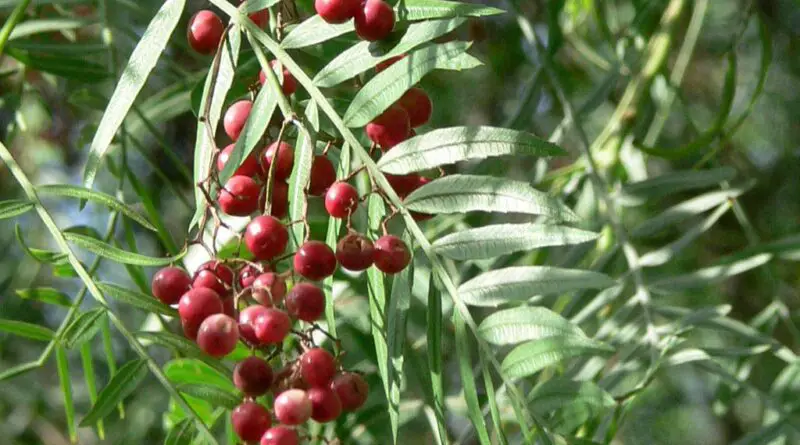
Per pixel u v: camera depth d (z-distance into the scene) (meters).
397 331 0.36
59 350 0.39
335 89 0.42
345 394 0.36
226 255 0.44
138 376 0.36
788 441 0.43
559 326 0.35
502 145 0.35
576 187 0.48
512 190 0.35
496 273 0.36
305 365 0.36
